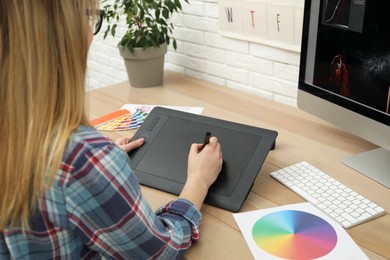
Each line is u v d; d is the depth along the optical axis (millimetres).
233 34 1644
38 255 652
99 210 618
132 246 668
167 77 1850
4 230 627
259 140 1061
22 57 574
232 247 818
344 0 1009
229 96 1605
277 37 1493
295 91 1515
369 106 1003
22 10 566
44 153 579
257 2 1507
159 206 962
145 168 1068
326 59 1093
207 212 932
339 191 963
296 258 773
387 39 925
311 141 1229
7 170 587
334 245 801
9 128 582
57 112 603
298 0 1380
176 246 747
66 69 607
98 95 1644
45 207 603
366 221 875
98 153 613
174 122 1176
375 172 1040
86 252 684
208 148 999
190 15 1790
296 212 906
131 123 1383
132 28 1743
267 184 1024
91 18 657
